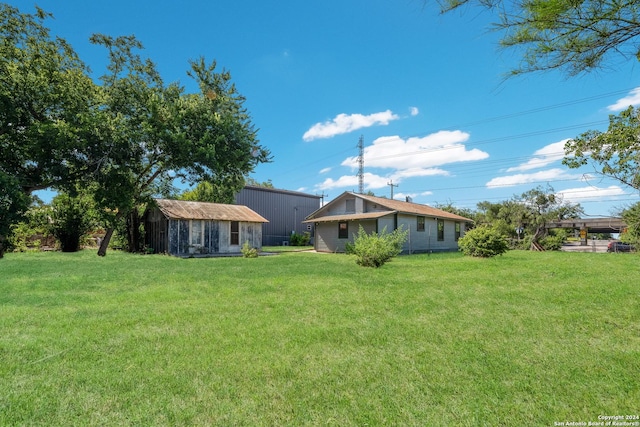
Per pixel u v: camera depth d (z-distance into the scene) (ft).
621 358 10.52
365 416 7.28
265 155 61.36
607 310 16.19
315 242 75.51
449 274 27.86
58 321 13.79
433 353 10.90
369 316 15.23
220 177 58.85
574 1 8.60
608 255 50.49
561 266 33.47
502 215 89.81
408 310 16.28
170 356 10.37
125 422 6.92
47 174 48.11
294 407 7.61
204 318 14.64
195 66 59.26
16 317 14.20
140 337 12.01
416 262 38.50
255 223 69.51
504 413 7.47
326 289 21.22
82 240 68.54
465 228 90.99
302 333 12.71
